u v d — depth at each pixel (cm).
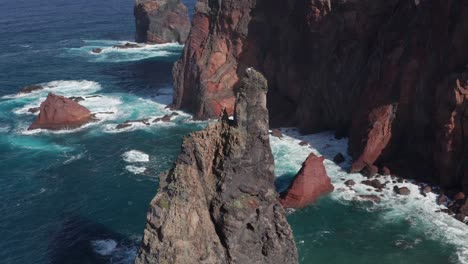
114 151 7925
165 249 3500
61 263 5228
